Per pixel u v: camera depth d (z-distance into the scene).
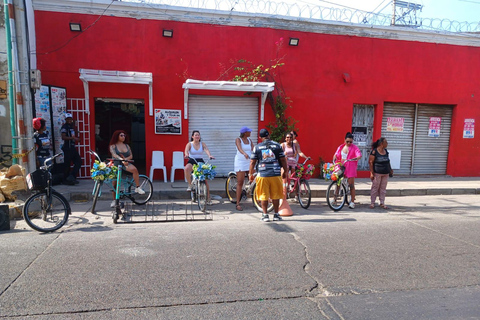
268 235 5.54
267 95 10.60
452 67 12.00
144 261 4.36
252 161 6.49
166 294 3.52
